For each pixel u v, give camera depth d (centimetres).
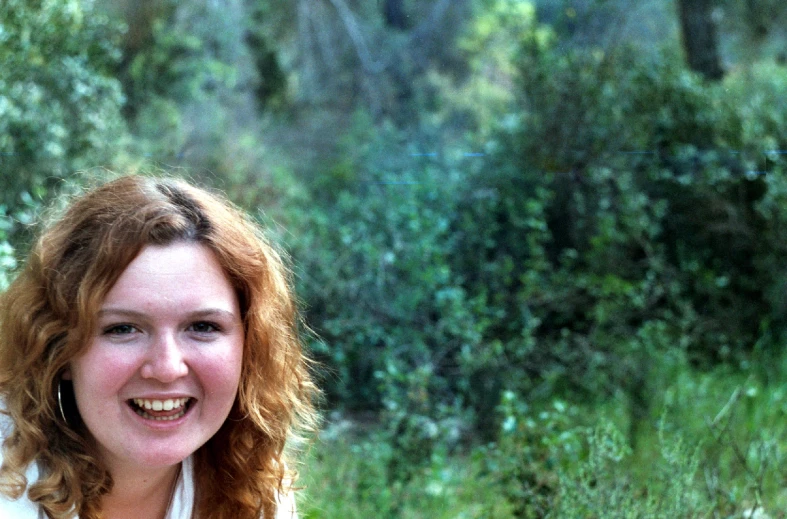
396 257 568
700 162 650
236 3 1016
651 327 564
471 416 488
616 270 609
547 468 339
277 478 202
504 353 554
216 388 169
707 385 511
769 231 614
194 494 198
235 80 957
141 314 161
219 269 170
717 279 606
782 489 374
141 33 864
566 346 554
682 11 888
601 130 655
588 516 294
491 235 650
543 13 1148
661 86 672
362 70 1147
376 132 915
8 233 434
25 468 168
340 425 448
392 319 550
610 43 868
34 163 466
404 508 387
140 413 166
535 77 680
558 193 662
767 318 616
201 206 172
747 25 1098
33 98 473
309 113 1047
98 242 162
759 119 668
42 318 166
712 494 311
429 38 1265
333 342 543
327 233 594
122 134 566
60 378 170
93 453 175
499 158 676
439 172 714
